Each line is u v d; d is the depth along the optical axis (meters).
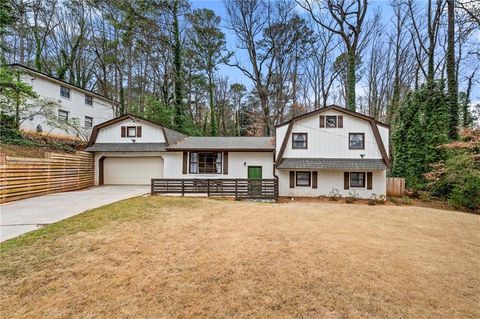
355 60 24.48
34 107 16.92
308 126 15.48
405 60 25.11
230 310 3.49
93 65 29.02
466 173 13.55
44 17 24.42
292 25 28.33
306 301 3.75
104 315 3.33
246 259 5.12
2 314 3.31
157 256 5.13
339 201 14.26
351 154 15.16
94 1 20.16
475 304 3.87
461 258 5.74
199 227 7.27
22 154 13.44
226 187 13.90
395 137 18.97
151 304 3.58
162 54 26.47
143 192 14.16
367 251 5.89
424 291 4.18
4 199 9.96
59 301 3.60
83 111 22.41
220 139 18.95
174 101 25.84
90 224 6.91
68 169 14.46
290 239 6.49
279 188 15.53
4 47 17.30
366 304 3.73
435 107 17.39
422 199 15.31
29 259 4.72
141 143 17.52
